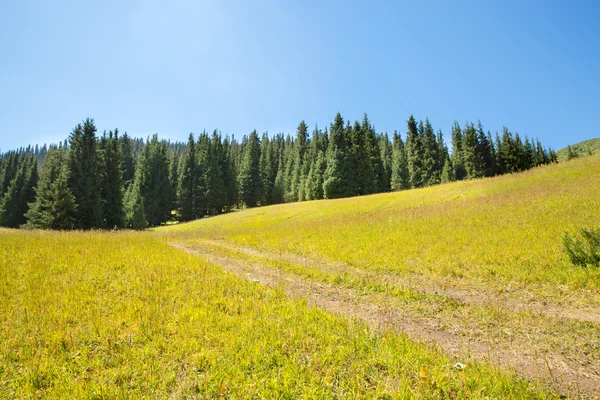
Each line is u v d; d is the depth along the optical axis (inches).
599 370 175.5
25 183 2338.8
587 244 347.6
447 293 320.8
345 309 280.7
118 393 147.9
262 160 3393.2
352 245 578.9
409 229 650.8
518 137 2984.7
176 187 2871.6
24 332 214.7
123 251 517.7
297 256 544.7
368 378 161.6
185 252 561.3
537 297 293.7
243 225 1362.0
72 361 180.7
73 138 1670.8
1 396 151.3
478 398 142.6
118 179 1893.5
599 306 263.6
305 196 2721.5
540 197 724.7
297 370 165.5
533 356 192.9
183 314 244.2
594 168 920.9
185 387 153.7
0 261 411.5
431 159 2694.4
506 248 438.9
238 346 192.2
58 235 735.1
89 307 263.4
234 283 342.0
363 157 2348.7
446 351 198.7
